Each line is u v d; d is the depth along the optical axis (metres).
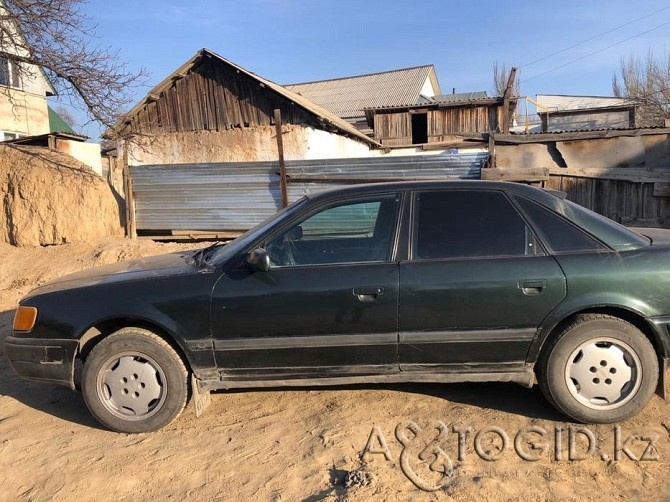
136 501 2.89
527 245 3.42
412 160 9.55
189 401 4.01
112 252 9.30
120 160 15.04
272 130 14.84
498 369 3.45
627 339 3.30
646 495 2.73
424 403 3.82
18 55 10.75
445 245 3.46
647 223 8.68
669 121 11.04
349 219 3.62
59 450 3.43
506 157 9.41
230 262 3.56
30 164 10.38
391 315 3.37
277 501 2.81
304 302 3.39
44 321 3.61
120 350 3.53
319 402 3.91
